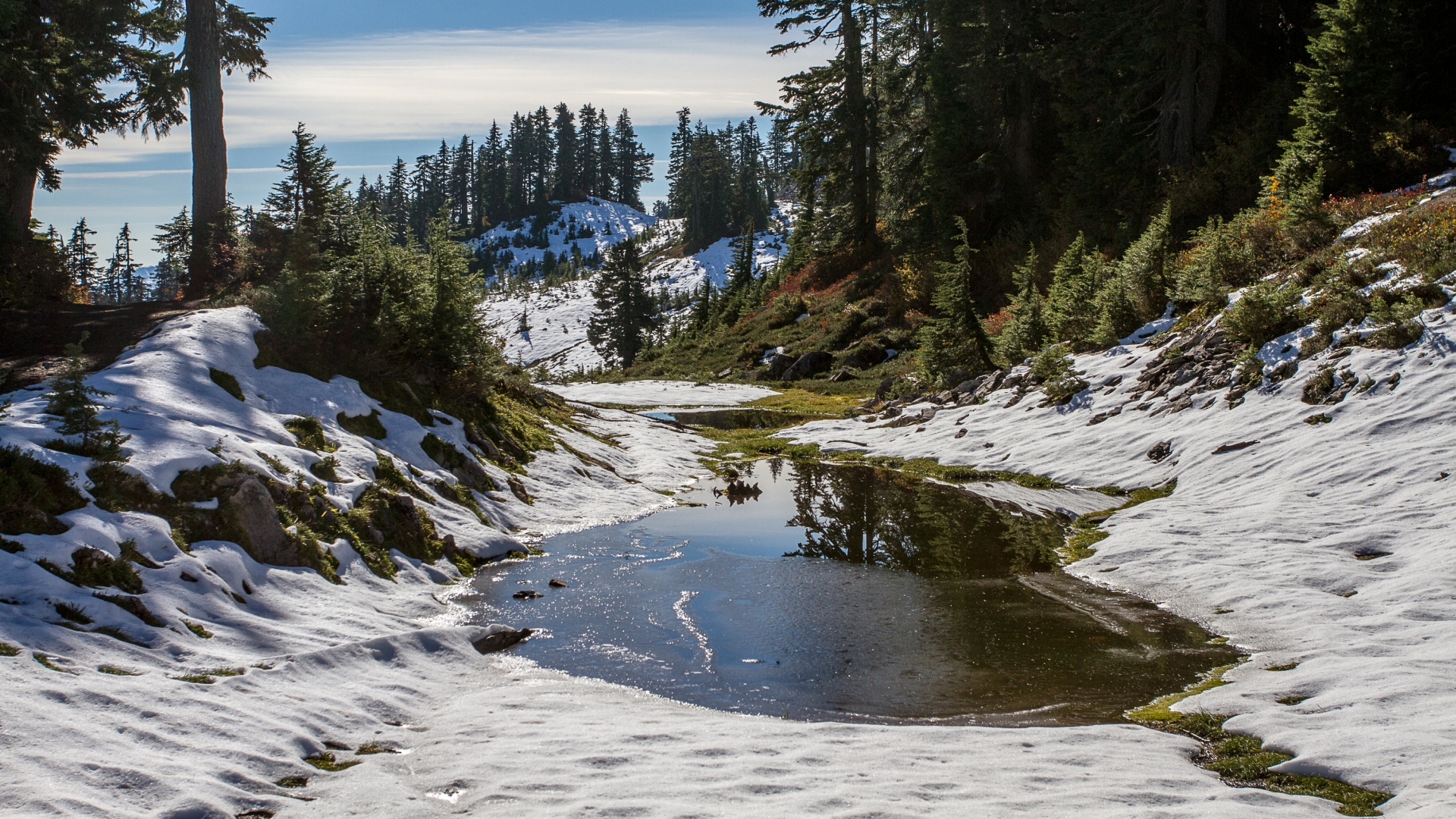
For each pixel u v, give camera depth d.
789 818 4.40
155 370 11.21
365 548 9.89
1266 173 27.23
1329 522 10.69
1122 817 4.45
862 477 18.12
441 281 15.92
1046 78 35.69
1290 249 19.53
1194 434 15.30
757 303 61.78
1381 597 8.34
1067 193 34.69
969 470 17.58
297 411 12.19
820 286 51.09
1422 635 7.31
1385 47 22.72
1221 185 28.23
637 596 9.91
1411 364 13.49
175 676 6.11
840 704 6.90
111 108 19.52
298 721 5.77
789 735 5.95
